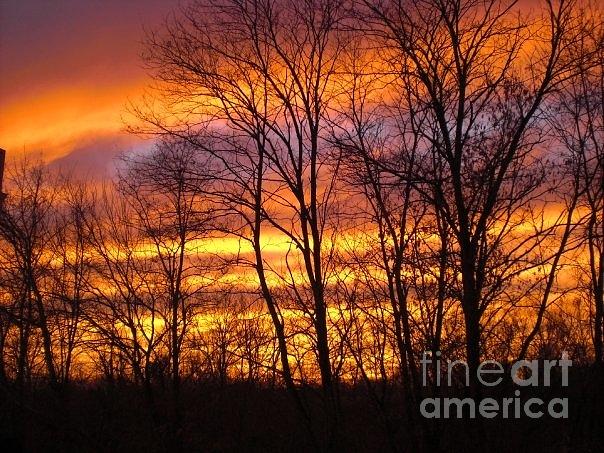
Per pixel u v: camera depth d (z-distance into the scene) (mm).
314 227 22641
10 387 21438
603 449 18922
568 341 20094
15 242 21969
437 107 17844
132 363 23203
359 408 21375
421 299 19531
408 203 19641
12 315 20875
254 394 24125
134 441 22438
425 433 19250
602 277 20062
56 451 21469
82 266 24500
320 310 21625
